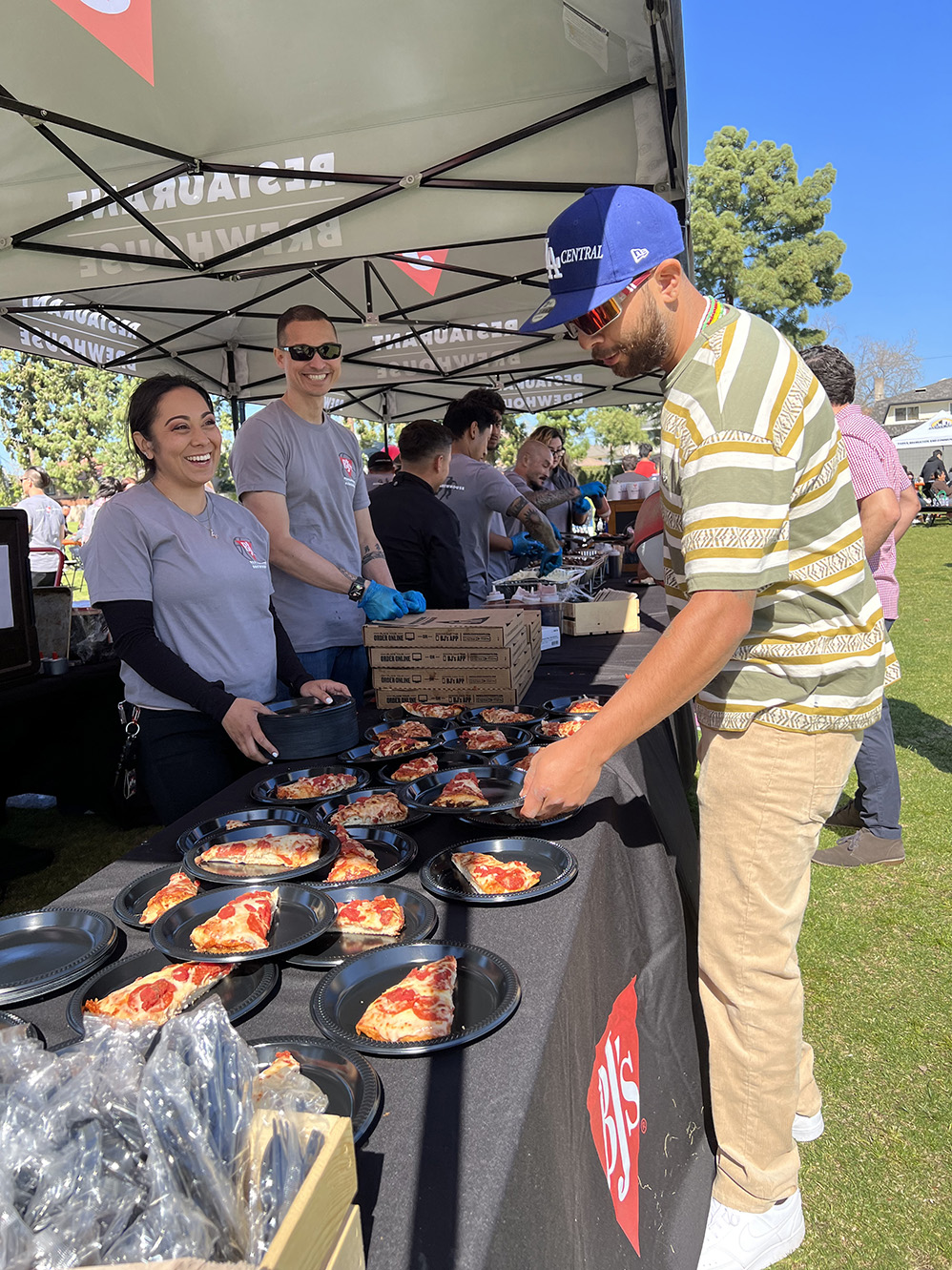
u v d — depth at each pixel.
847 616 1.38
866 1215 1.78
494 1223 0.70
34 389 30.39
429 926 1.20
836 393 2.95
